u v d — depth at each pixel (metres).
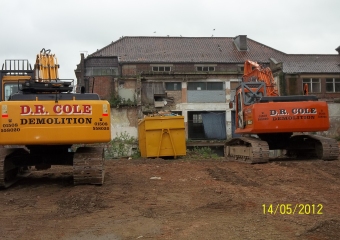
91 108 8.59
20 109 8.36
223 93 39.69
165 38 50.25
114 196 8.15
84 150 9.48
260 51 48.88
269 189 8.79
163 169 12.65
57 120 8.46
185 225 6.02
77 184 9.10
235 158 16.47
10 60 13.78
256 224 5.98
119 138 33.94
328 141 14.24
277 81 42.53
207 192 8.48
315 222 5.98
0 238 5.54
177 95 39.38
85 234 5.68
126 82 39.50
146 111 36.66
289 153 17.14
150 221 6.29
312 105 13.64
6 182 9.56
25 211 7.11
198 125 40.06
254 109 13.63
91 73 42.84
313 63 44.50
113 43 48.41
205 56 46.84
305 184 9.36
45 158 9.81
